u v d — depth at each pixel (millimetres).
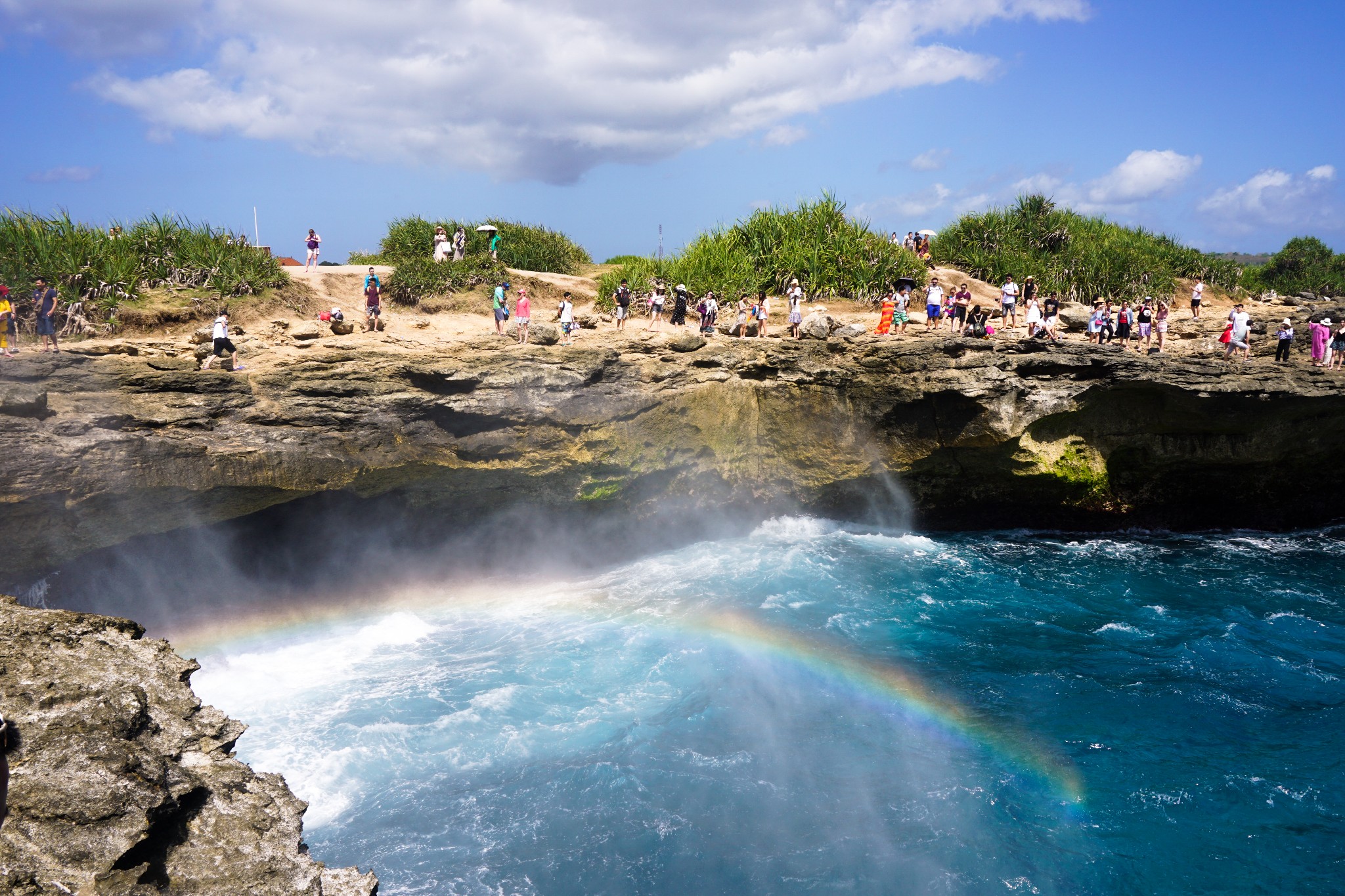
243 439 17438
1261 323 30859
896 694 16734
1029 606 20859
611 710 15953
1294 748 14805
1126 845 12445
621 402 22000
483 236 35500
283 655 18109
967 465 24734
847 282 32531
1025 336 27094
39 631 8328
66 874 5973
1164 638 19078
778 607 20578
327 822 12750
